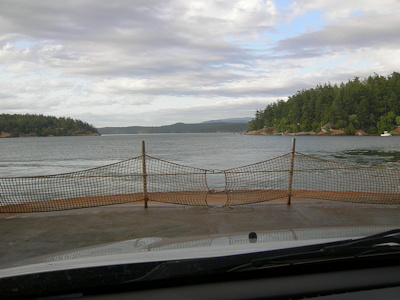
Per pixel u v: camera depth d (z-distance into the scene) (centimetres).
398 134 16025
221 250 200
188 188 1330
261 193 877
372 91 17412
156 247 222
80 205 750
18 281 173
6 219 646
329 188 1159
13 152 6381
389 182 1184
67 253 230
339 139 12606
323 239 220
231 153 5216
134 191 1211
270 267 184
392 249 193
